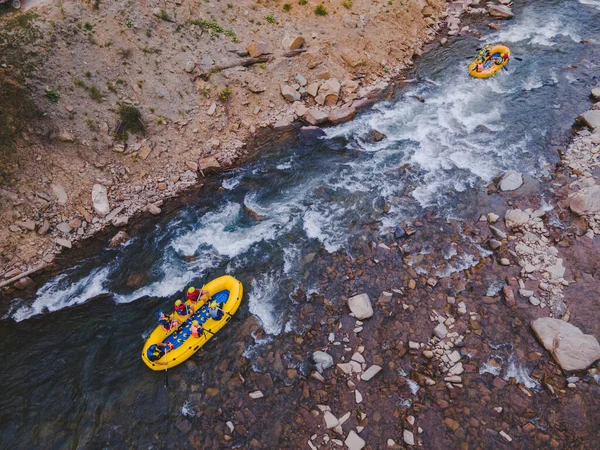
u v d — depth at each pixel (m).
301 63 23.33
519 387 11.91
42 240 16.94
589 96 22.33
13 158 17.20
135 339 14.12
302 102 22.78
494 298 14.11
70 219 17.61
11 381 13.20
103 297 15.47
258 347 13.45
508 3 31.00
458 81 24.36
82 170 18.33
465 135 20.73
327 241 16.53
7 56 17.45
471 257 15.41
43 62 18.02
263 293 14.96
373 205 17.78
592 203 16.19
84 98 18.70
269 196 18.67
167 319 13.41
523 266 14.88
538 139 20.09
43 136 17.84
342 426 11.46
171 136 20.08
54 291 15.73
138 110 19.61
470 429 11.18
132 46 20.14
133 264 16.47
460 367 12.41
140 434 11.79
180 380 12.86
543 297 13.95
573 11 29.84
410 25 27.58
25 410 12.49
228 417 11.92
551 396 11.67
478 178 18.47
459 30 28.78
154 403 12.41
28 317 14.98
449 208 17.31
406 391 12.05
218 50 22.25
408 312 13.95
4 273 15.97
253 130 21.62
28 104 17.58
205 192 19.06
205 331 13.62
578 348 12.28
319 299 14.61
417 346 13.01
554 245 15.48
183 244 17.00
